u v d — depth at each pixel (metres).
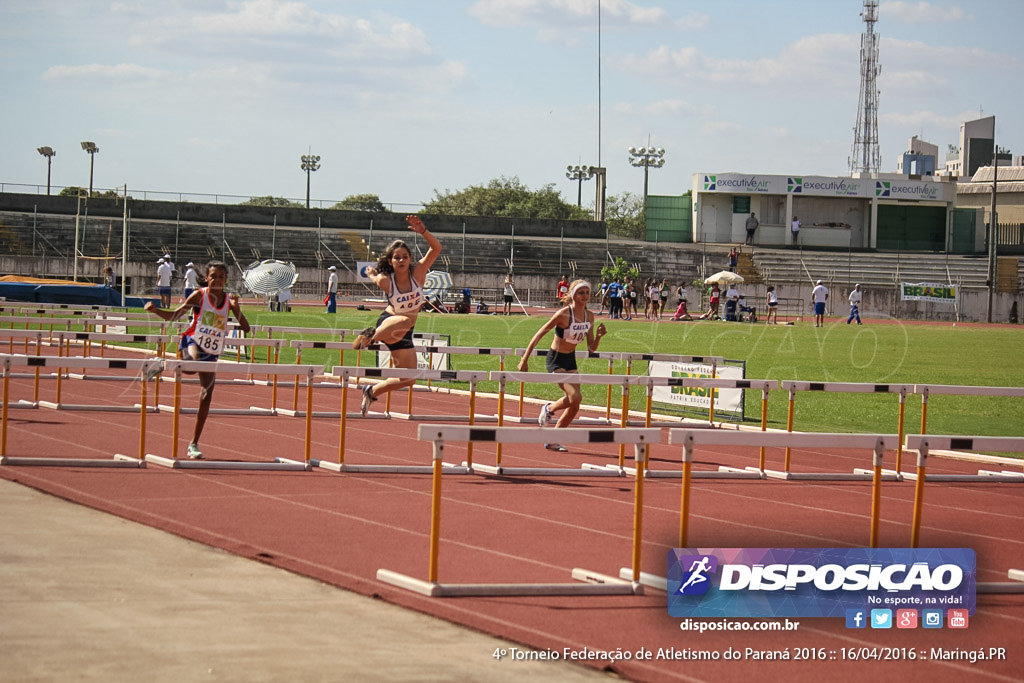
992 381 20.91
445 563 6.19
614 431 5.86
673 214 72.75
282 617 5.04
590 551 6.70
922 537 7.67
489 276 59.28
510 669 4.52
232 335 18.91
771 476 10.57
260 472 9.17
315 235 61.88
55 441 10.27
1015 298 59.12
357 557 6.26
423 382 19.38
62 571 5.63
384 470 9.55
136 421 12.16
